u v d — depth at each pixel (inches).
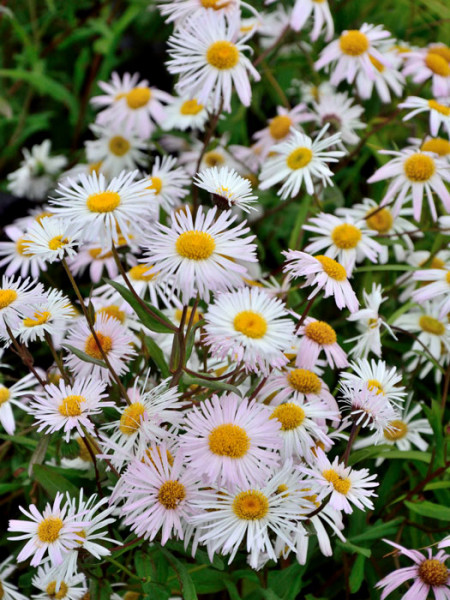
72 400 26.7
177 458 26.2
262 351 25.3
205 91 32.2
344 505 25.5
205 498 26.2
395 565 29.3
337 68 35.1
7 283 27.4
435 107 33.5
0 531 32.5
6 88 48.8
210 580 28.7
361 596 30.6
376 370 27.9
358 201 37.3
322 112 36.7
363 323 31.7
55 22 49.8
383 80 36.6
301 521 26.5
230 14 33.1
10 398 29.9
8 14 42.9
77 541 26.2
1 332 27.0
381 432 26.9
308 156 32.0
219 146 38.8
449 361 32.1
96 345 28.2
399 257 34.5
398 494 31.5
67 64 50.1
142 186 26.8
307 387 28.3
